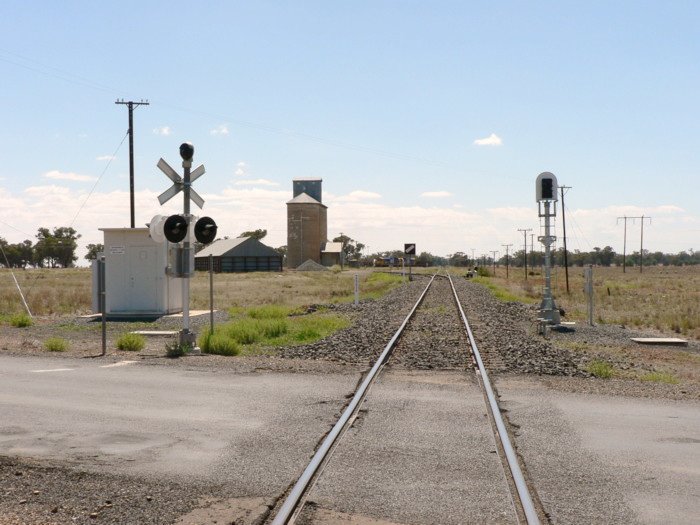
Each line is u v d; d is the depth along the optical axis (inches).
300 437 355.9
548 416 405.4
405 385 506.3
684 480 289.9
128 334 756.0
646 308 1533.0
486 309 1350.9
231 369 581.3
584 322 1181.1
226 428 374.6
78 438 354.3
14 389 486.9
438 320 1092.5
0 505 259.0
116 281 1168.8
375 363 614.2
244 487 278.7
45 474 294.4
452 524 242.2
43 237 7130.9
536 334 958.4
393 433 362.9
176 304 1219.9
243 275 4057.6
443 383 515.2
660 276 4589.1
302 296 1980.8
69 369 579.5
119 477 291.0
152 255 1165.7
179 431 368.5
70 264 7219.5
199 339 754.2
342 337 846.5
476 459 316.8
